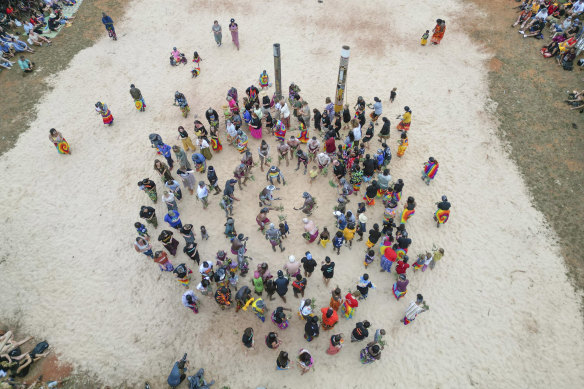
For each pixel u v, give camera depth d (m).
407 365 11.08
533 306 12.25
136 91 17.83
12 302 12.74
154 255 12.50
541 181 15.55
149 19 24.70
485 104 18.62
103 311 12.43
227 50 22.39
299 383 10.77
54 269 13.49
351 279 12.85
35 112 19.02
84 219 14.85
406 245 12.37
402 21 23.62
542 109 18.02
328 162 14.97
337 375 10.88
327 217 14.50
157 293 12.78
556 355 11.27
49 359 11.48
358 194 15.24
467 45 21.72
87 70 21.28
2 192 15.75
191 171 14.84
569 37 19.95
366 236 13.95
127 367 11.27
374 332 11.66
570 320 11.95
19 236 14.40
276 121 17.03
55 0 25.09
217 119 16.44
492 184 15.55
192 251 12.44
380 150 15.36
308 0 25.73
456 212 14.70
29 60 21.23
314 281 12.81
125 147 17.38
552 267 13.13
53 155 17.14
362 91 19.58
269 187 14.16
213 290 12.59
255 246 13.70
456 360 11.18
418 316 12.04
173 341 11.70
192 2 25.88
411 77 20.23
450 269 13.14
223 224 14.39
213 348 11.48
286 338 11.57
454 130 17.66
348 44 22.38
